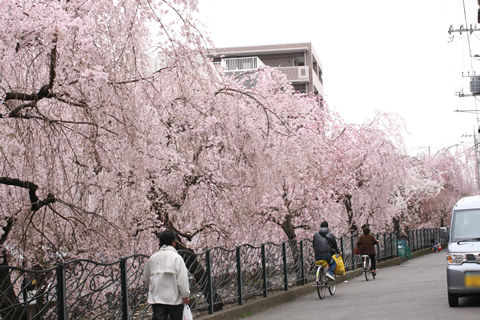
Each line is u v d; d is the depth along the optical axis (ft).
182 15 37.78
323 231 61.00
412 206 181.47
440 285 62.49
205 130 45.78
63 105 34.35
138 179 36.65
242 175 49.96
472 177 206.59
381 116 97.71
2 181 31.19
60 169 34.88
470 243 44.34
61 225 36.73
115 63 33.78
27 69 31.14
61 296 28.94
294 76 212.43
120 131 34.60
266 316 47.60
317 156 66.49
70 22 30.71
